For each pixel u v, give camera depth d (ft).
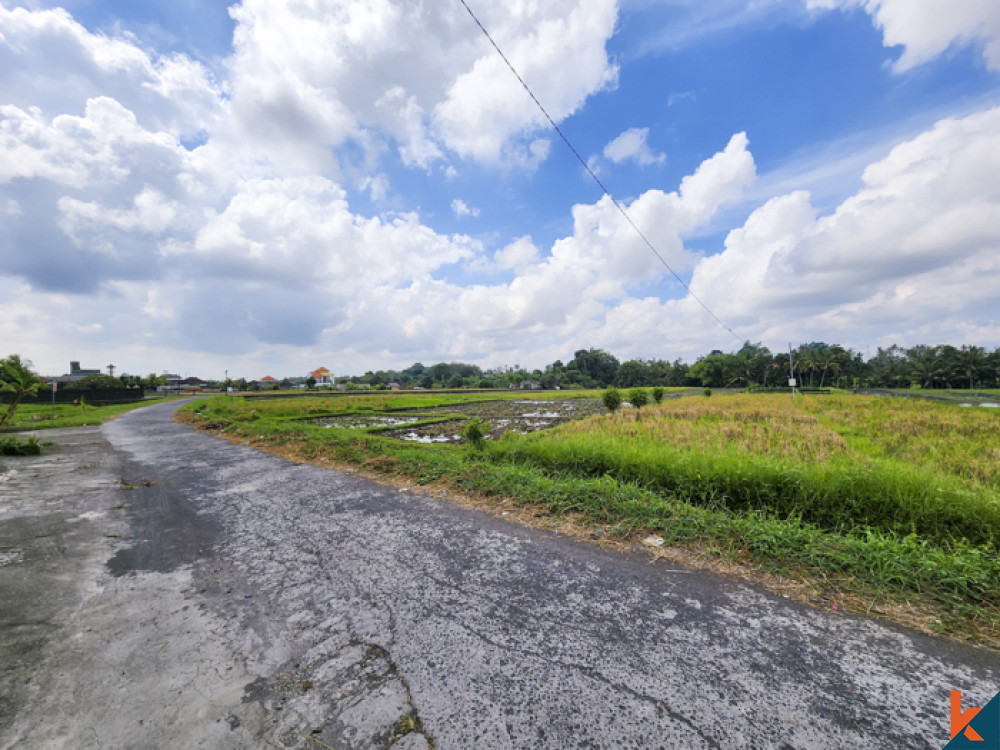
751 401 83.30
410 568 9.70
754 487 14.78
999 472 18.02
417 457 21.21
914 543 10.00
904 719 5.16
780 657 6.37
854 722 5.13
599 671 6.13
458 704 5.56
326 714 5.43
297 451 26.07
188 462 24.31
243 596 8.58
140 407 104.01
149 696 5.75
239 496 16.46
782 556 9.67
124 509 15.03
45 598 8.54
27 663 6.43
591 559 10.02
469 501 14.99
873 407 64.49
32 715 5.39
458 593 8.50
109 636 7.18
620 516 12.64
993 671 6.00
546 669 6.20
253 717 5.39
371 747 4.91
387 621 7.55
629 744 4.89
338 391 218.79
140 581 9.31
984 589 7.92
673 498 15.15
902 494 12.87
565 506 13.52
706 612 7.64
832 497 13.55
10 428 47.01
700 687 5.77
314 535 11.98
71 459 26.00
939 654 6.40
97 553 10.95
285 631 7.30
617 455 18.89
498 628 7.27
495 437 39.45
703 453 18.22
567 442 21.99
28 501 16.15
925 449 26.07
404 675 6.15
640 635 6.98
